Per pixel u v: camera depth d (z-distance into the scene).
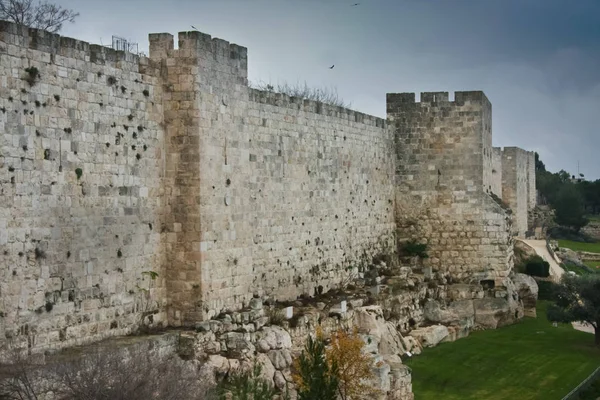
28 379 23.20
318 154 44.06
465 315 51.94
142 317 30.78
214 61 33.19
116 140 29.62
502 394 38.75
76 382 23.59
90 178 28.38
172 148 32.06
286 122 40.62
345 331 37.50
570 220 135.50
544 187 158.50
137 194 30.66
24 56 25.78
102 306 28.86
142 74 31.02
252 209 37.09
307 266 42.69
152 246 31.45
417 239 55.38
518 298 56.06
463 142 54.69
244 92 35.81
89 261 28.27
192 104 31.83
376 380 34.97
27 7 50.09
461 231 54.66
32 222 25.92
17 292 25.33
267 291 38.69
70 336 27.36
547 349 47.69
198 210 31.84
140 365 25.38
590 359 45.66
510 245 56.78
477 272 54.38
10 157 25.16
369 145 51.09
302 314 37.47
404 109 55.53
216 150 33.19
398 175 55.69
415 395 38.12
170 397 24.64
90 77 28.45
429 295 51.22
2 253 24.83
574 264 98.25
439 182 55.06
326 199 45.00
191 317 31.81
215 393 27.52
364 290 45.81
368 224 50.72
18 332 25.33
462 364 43.78
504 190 99.06
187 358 29.83
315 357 29.22
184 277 31.94
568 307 51.97
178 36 31.97
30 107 25.92
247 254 35.66
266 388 27.16
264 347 32.84
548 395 38.69
